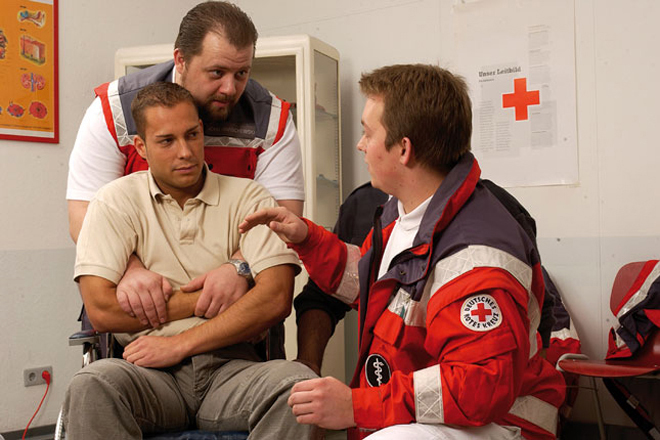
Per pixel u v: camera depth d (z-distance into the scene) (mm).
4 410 3182
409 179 1237
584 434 3031
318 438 1346
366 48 3699
